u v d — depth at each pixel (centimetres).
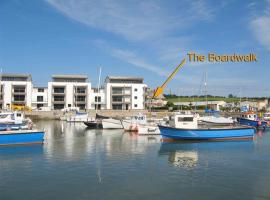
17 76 12500
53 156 3309
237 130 4741
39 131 4056
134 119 6419
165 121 6034
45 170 2650
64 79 13338
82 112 10631
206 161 3103
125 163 2966
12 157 3234
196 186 2195
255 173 2580
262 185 2223
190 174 2538
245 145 4284
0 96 11750
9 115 5441
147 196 1980
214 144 4350
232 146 4181
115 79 13500
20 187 2158
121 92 13388
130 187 2162
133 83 13538
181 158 3259
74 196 1977
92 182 2280
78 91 13188
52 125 8438
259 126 7162
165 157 3312
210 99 18738
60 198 1941
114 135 5625
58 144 4278
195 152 3662
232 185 2222
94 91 13975
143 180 2341
